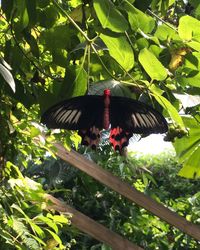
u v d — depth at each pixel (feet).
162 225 5.87
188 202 5.98
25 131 3.18
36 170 5.59
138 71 2.30
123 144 1.86
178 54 2.19
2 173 3.07
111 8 1.93
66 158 4.37
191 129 2.58
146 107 1.85
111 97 1.89
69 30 2.38
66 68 2.19
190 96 2.24
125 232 5.79
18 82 2.38
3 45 2.63
